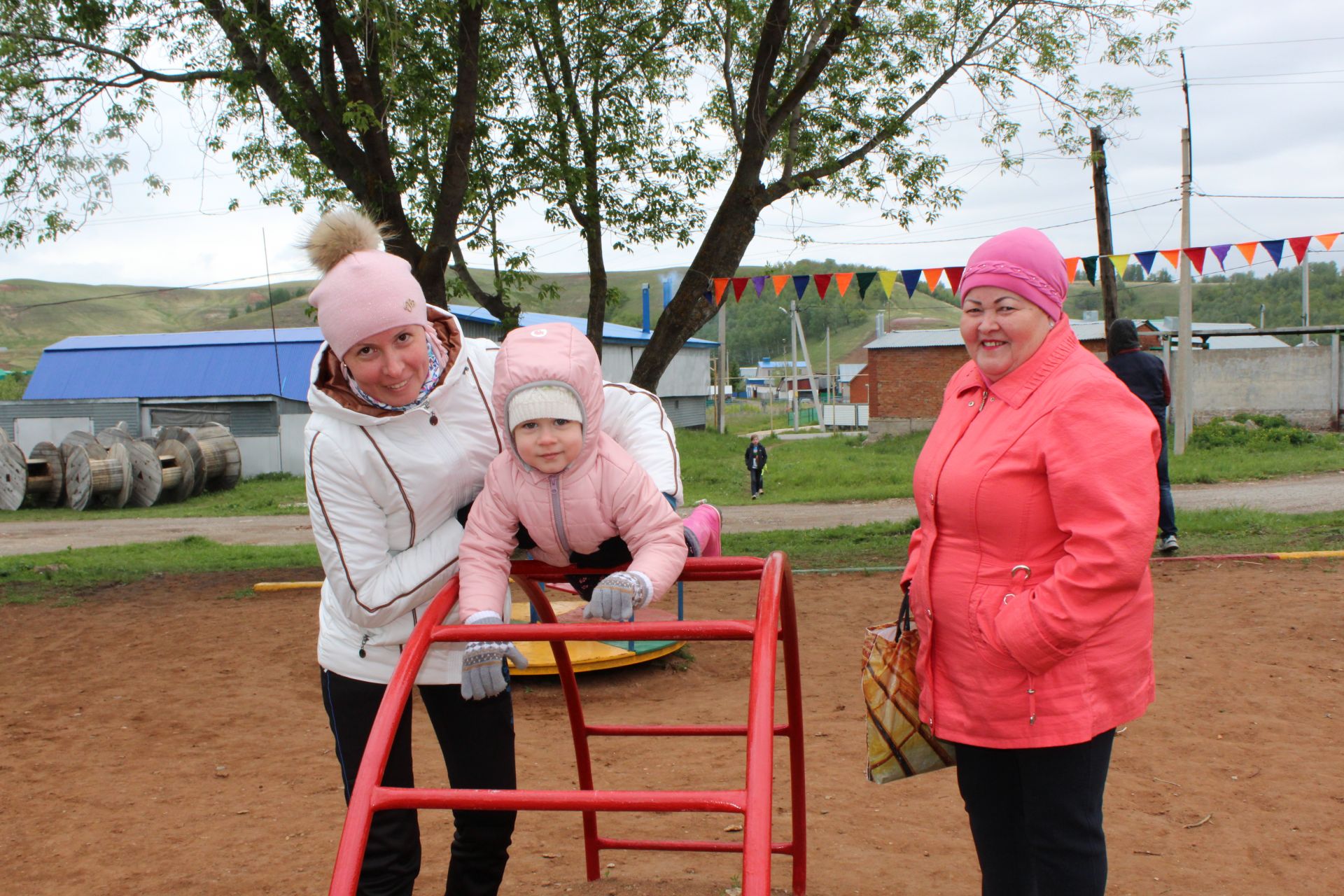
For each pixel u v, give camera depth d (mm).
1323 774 4191
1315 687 5301
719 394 42406
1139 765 4391
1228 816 3842
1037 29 10102
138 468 23719
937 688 2428
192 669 6840
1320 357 29969
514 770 2822
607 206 10508
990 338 2311
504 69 9953
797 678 2885
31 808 4379
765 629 2092
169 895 3488
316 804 4395
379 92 8766
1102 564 2098
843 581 9273
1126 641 2254
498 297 10438
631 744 5094
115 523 20484
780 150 10438
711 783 4438
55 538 18000
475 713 2699
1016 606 2203
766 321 160375
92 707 5984
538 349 2293
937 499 2387
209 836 4031
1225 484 18250
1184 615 7000
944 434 2445
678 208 10703
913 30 10148
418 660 2199
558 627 2150
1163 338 28844
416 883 3531
